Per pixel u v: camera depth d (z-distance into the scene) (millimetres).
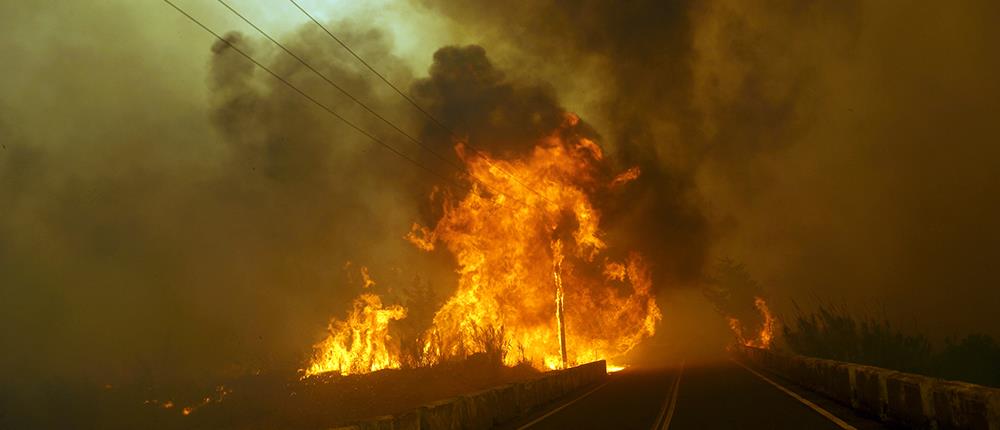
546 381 23234
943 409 9664
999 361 24844
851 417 13258
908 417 11062
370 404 25875
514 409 19062
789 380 25109
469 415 15938
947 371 24781
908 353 25484
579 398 23891
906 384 11141
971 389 8836
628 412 17500
